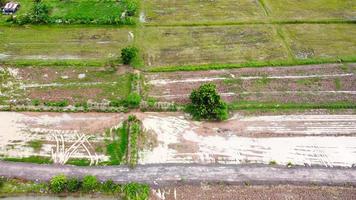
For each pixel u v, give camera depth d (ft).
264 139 67.92
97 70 81.61
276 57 84.64
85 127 70.18
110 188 60.29
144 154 65.57
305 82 78.69
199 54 85.66
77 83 78.69
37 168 63.57
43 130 69.77
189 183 61.36
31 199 59.72
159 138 68.23
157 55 85.35
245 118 71.56
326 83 78.54
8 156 65.51
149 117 71.87
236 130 69.46
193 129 69.67
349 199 59.41
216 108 70.69
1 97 75.72
